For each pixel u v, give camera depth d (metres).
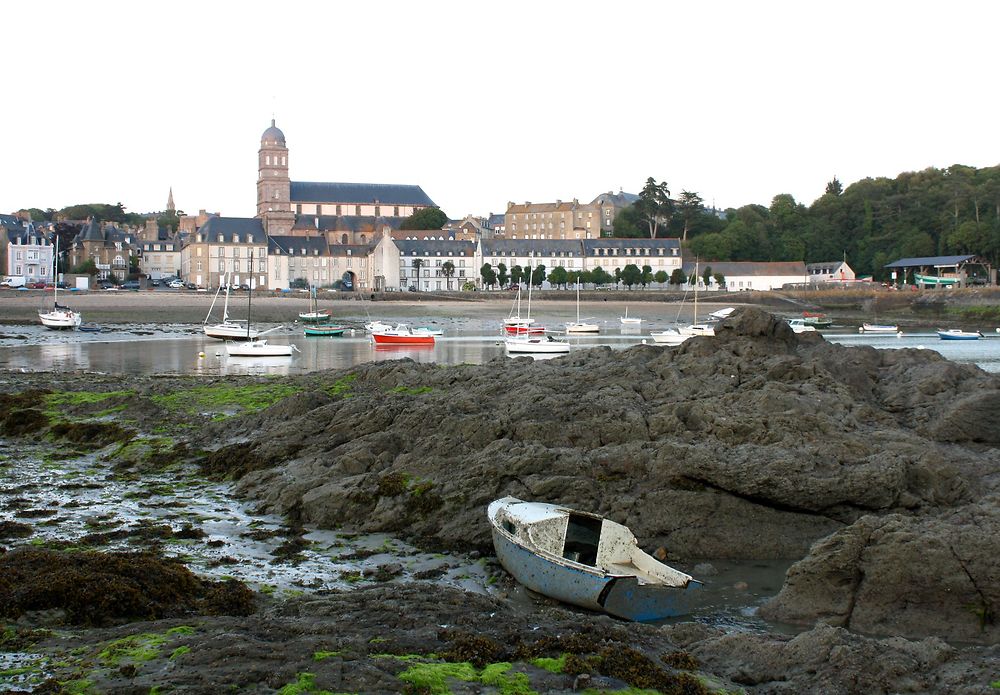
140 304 129.50
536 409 30.92
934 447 27.83
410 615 16.70
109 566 18.05
